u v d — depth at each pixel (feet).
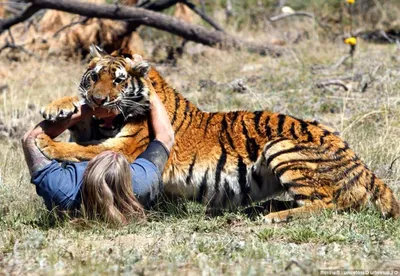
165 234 32.78
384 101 54.03
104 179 32.63
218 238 31.71
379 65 63.00
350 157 36.96
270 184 37.63
